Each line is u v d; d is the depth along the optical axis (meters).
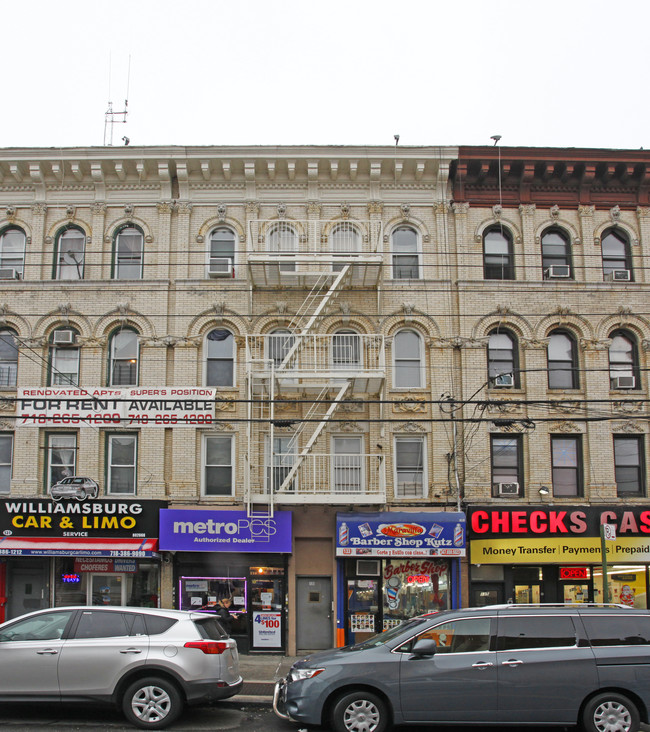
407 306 19.97
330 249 20.50
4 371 19.98
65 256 20.62
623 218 20.91
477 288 20.19
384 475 18.50
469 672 9.96
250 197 20.73
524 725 10.12
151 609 11.16
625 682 10.01
